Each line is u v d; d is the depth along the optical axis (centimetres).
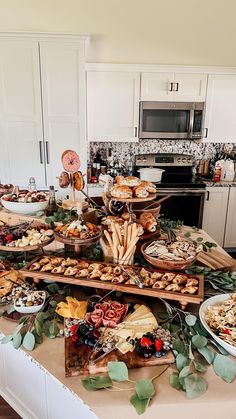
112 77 351
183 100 361
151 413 80
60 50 306
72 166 173
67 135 328
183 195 351
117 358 92
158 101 358
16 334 102
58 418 120
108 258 136
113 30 331
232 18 332
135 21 329
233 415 83
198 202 355
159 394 82
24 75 309
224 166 380
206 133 373
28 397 135
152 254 128
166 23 333
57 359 95
